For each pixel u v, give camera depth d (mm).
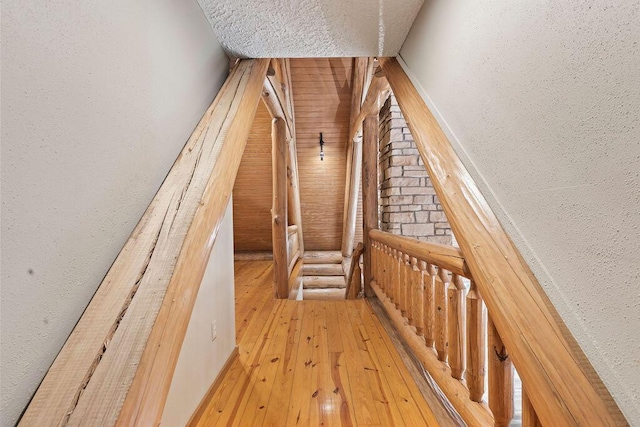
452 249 1444
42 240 580
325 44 1613
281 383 1970
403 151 3260
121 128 814
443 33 1230
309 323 3064
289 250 5320
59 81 613
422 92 1443
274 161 4137
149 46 946
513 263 836
